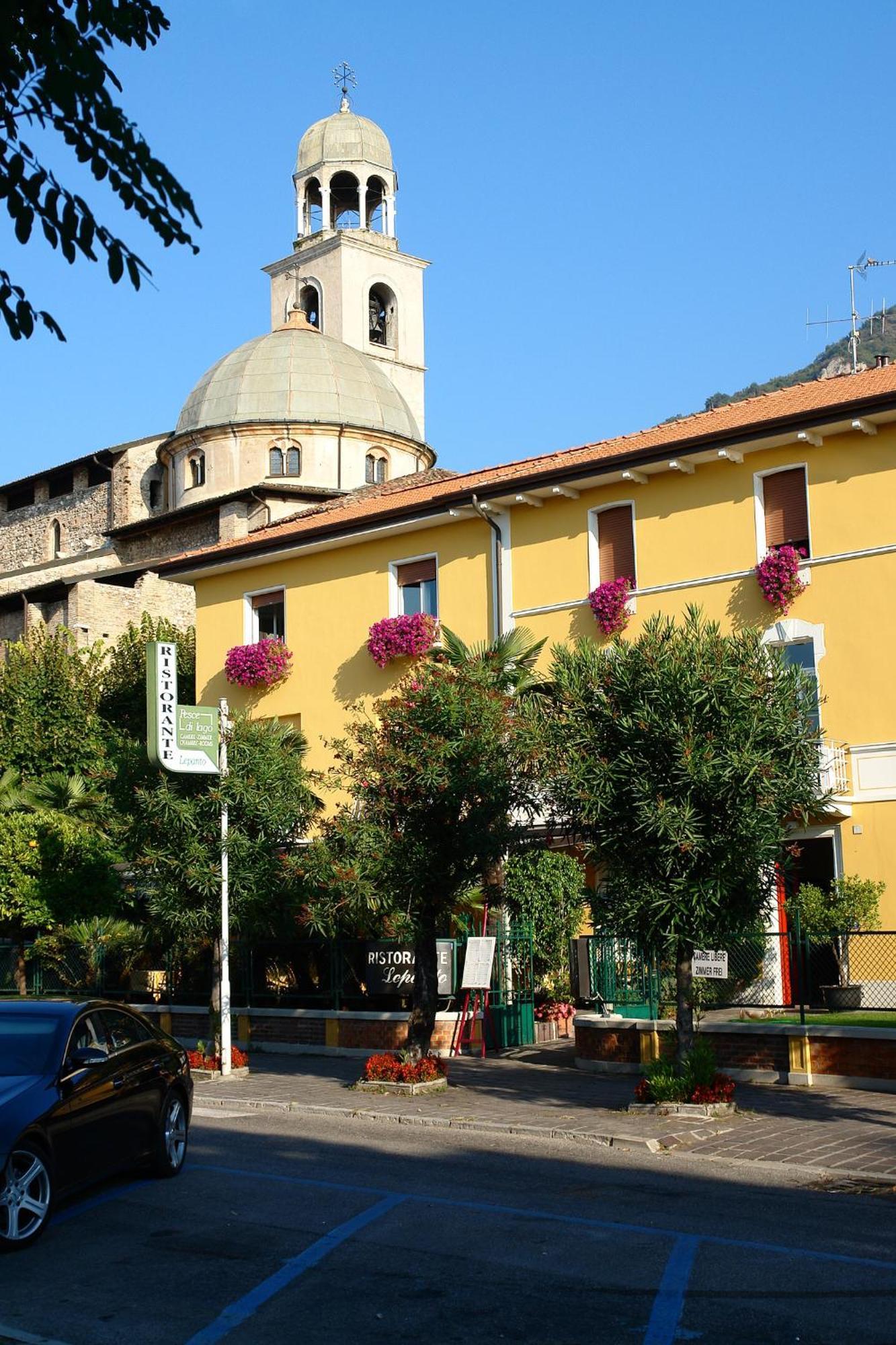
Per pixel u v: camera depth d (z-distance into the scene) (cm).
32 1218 1003
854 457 2353
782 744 1545
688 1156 1345
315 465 5406
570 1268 916
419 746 1827
